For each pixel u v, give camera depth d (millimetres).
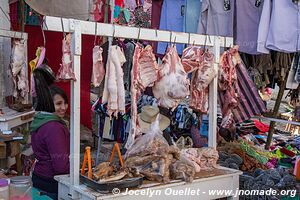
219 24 3803
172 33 2701
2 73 4676
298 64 3996
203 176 2557
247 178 3402
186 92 2664
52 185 2807
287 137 5844
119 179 2191
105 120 4586
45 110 2836
